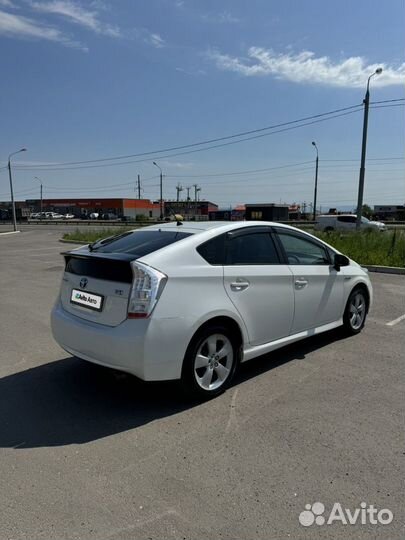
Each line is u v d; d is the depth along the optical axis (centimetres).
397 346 520
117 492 258
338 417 345
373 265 1240
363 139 2061
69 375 440
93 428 334
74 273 400
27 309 742
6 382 423
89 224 6262
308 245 499
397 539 220
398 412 353
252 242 431
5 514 240
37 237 3356
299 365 459
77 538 222
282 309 442
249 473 274
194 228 413
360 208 2105
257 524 231
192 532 225
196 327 357
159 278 343
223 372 388
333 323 524
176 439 316
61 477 273
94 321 369
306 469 277
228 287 387
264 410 358
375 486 260
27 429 333
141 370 337
